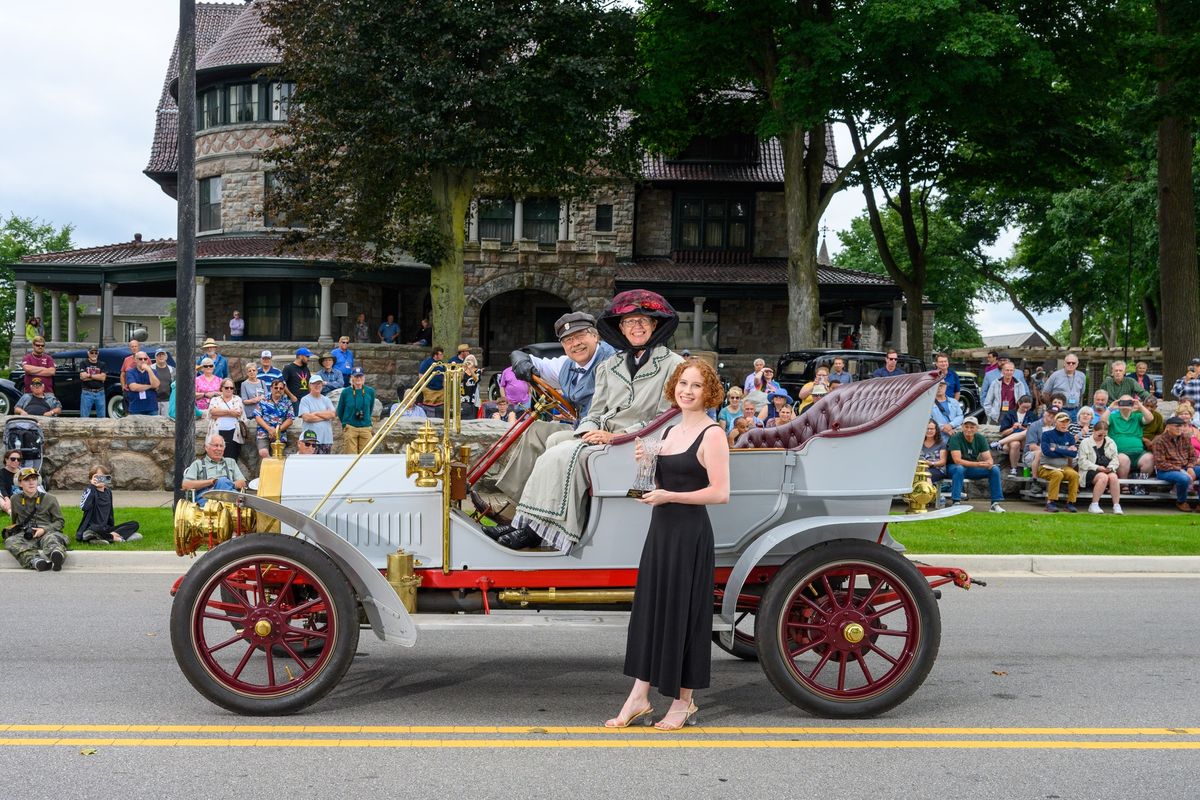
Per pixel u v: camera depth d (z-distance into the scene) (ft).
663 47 83.05
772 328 118.11
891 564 17.22
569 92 76.33
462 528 17.63
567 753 15.43
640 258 119.44
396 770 14.52
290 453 45.11
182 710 17.37
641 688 16.70
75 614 25.22
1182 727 17.34
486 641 23.66
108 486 34.42
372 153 75.97
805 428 20.31
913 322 109.60
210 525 18.12
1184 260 81.35
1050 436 45.21
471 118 75.92
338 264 102.12
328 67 73.26
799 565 17.07
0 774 14.17
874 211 108.27
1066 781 14.61
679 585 16.08
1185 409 45.60
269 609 17.01
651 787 14.03
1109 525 39.11
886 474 17.87
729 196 118.83
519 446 19.30
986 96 78.48
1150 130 77.97
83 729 16.24
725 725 17.12
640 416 18.07
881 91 77.61
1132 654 22.71
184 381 34.71
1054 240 150.41
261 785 13.85
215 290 109.91
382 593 16.66
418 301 117.39
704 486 16.01
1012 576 32.89
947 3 68.95
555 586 17.67
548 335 119.14
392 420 18.53
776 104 85.66
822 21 80.84
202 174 113.19
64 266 104.99
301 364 50.88
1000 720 17.66
